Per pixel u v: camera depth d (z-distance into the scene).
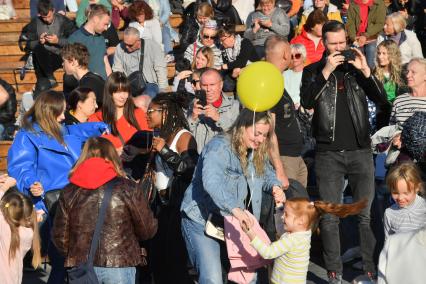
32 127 16.39
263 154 14.30
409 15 30.86
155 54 24.28
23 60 29.55
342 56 16.62
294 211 14.24
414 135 16.89
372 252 17.44
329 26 16.95
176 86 23.53
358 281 15.81
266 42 17.83
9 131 23.30
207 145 14.13
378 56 20.77
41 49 25.98
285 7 29.25
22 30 27.70
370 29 27.38
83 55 21.27
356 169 17.17
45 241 16.55
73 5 31.58
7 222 14.64
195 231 14.48
